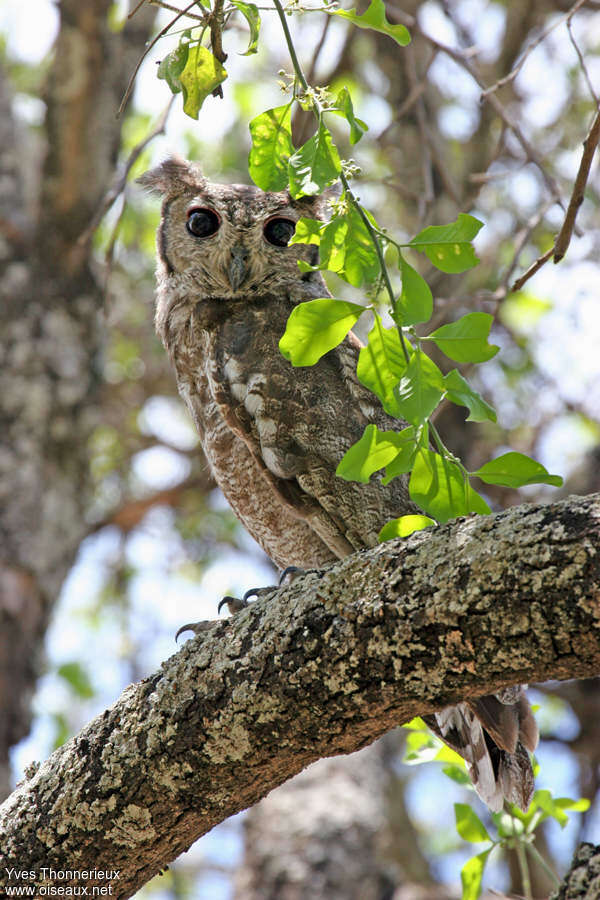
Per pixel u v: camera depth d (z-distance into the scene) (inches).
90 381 602.5
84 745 276.4
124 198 378.9
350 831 593.6
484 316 242.8
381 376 252.4
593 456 671.8
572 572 205.5
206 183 431.5
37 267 597.0
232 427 380.5
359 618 233.0
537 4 642.2
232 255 402.9
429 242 247.3
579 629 206.1
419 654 226.4
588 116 640.4
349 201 246.7
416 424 238.4
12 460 569.6
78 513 589.3
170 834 273.6
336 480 369.1
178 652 267.6
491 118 647.1
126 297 751.1
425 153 433.4
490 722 312.3
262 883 577.0
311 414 372.2
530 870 561.9
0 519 560.7
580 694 668.1
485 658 219.1
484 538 220.7
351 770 633.6
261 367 379.9
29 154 657.0
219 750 257.0
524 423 699.4
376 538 369.4
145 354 766.5
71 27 579.8
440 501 251.0
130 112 621.3
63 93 585.3
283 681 245.0
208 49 267.0
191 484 711.7
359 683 236.4
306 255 415.8
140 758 266.1
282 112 262.1
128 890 286.7
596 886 226.2
